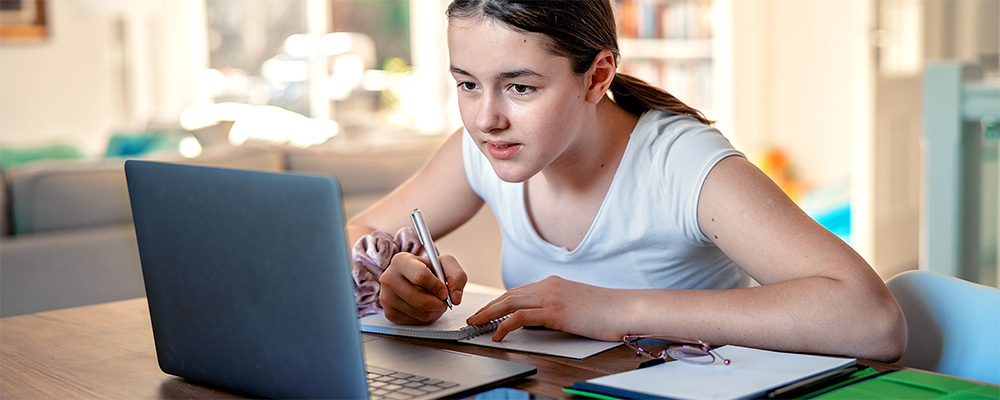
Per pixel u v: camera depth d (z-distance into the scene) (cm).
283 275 78
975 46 466
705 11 544
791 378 82
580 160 119
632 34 529
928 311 107
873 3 396
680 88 544
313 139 509
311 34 604
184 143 456
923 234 274
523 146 101
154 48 598
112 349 108
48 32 564
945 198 267
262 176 77
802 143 564
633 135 120
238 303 84
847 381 84
